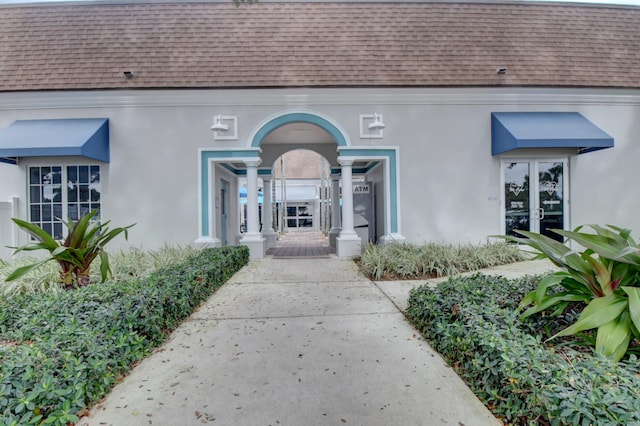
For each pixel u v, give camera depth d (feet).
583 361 8.47
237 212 47.39
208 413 8.66
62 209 30.60
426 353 11.93
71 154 27.04
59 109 30.30
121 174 30.68
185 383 10.09
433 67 31.37
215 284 20.34
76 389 8.30
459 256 25.77
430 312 12.86
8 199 29.91
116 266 22.11
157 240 30.83
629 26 34.17
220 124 30.32
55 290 16.49
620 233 12.21
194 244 30.55
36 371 8.35
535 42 32.76
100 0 33.19
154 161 30.89
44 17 32.40
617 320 9.47
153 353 12.10
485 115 31.86
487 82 30.91
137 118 30.76
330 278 23.57
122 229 18.90
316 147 43.37
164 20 32.65
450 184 31.86
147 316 12.37
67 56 30.81
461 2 34.22
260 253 31.71
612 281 10.72
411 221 31.71
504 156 31.89
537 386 7.43
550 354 8.48
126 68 30.55
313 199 94.53
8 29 31.78
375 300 18.24
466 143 31.83
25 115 30.22
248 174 31.73
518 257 28.27
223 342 13.01
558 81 31.19
